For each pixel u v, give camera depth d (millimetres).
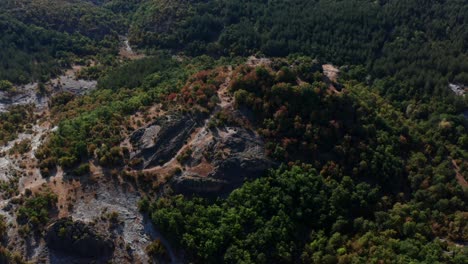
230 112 102062
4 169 102250
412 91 132375
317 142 98250
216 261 82062
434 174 99938
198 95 105938
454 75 137375
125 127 104500
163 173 94250
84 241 82500
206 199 90625
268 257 83188
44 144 107000
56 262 81375
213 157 95250
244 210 87312
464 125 117688
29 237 84125
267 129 98938
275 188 91188
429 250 78688
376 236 84000
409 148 107625
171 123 102062
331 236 87000
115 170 94938
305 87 101688
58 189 92562
